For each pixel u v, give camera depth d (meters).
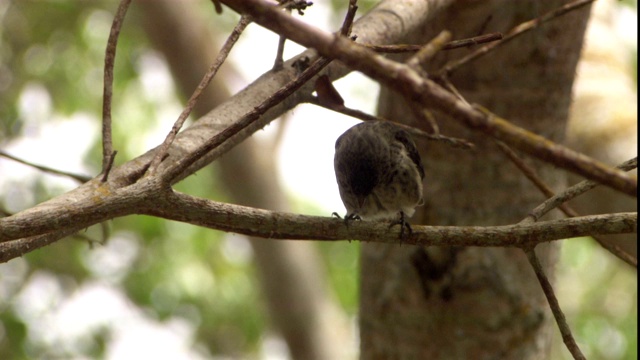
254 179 22.56
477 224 10.10
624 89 14.16
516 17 10.02
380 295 10.39
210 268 23.53
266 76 8.12
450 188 10.20
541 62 10.14
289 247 22.72
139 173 6.79
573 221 6.30
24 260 22.59
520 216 10.06
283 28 3.96
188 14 21.69
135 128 23.86
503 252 9.83
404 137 9.84
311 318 23.11
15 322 21.94
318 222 6.48
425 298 10.03
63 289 22.81
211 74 6.75
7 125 23.23
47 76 24.25
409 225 6.59
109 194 6.00
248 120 6.04
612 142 13.05
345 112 8.20
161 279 22.84
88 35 24.66
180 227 23.47
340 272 25.69
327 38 3.93
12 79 24.05
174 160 7.05
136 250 23.19
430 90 3.89
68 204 5.70
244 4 3.95
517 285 9.84
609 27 16.39
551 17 7.46
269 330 24.88
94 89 24.55
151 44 22.38
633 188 3.78
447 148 10.16
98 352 22.59
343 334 23.97
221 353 23.77
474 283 9.84
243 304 23.61
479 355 9.87
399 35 8.65
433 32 10.29
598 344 22.23
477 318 9.85
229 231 6.74
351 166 9.35
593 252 23.36
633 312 22.58
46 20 24.28
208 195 24.50
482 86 10.22
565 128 10.69
